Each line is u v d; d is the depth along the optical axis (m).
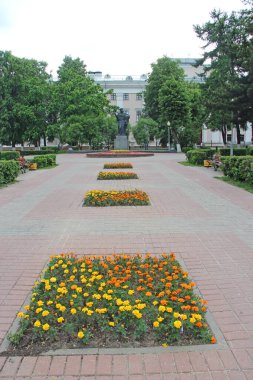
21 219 8.56
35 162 22.14
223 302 4.27
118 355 3.33
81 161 28.02
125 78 67.25
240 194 11.75
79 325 3.64
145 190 12.67
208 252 6.02
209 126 43.09
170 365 3.20
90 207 9.84
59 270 4.92
